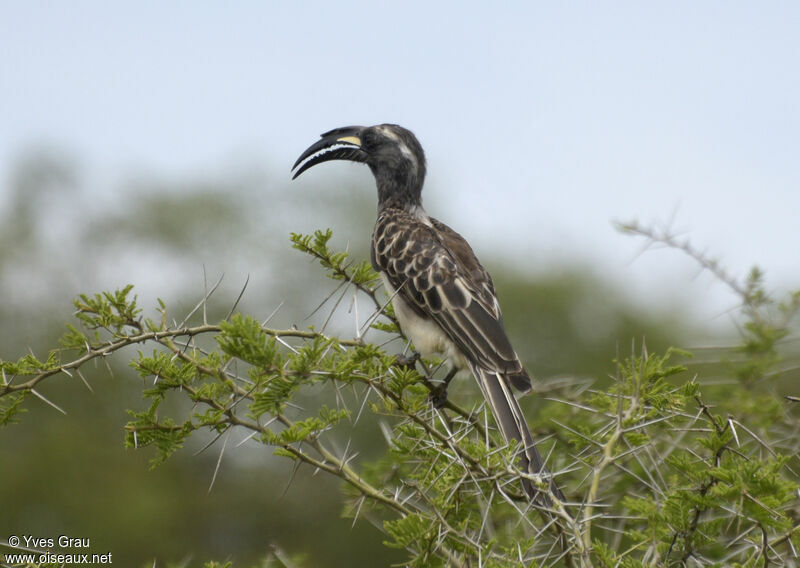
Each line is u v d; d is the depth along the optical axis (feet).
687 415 26.05
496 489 25.18
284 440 24.03
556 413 32.50
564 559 25.25
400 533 24.38
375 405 27.61
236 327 22.61
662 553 23.43
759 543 23.09
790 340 33.78
